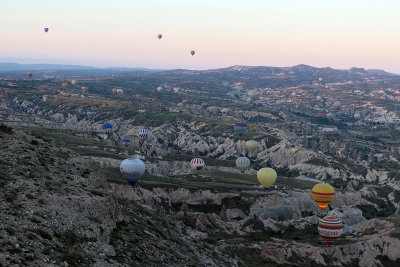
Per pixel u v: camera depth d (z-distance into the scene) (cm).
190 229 8850
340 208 13375
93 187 3684
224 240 9962
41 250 2547
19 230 2606
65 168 3809
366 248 9381
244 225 11194
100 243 3008
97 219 3228
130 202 4809
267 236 10694
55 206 3042
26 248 2484
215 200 13462
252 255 9100
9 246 2422
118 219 3644
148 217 4569
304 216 13475
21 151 3681
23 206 2864
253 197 13562
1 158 3400
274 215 13012
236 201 13412
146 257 3312
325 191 12225
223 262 4553
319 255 9331
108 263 2836
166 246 3884
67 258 2606
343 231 10619
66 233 2847
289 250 9400
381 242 9431
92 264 2725
